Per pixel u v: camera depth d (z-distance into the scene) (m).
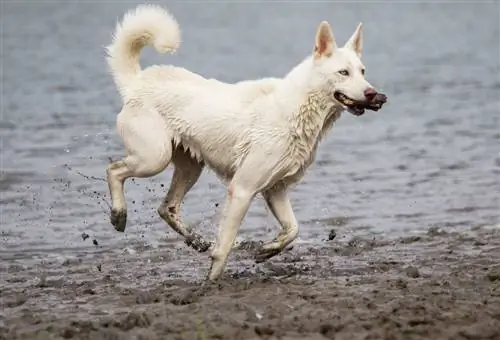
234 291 25.62
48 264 31.41
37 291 27.05
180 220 30.66
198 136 28.06
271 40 124.62
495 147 54.50
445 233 34.78
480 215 38.50
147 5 29.88
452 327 21.58
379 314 22.45
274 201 28.28
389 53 110.81
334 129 62.59
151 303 24.77
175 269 30.23
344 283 26.41
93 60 102.75
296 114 26.80
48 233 36.19
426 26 145.62
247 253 32.28
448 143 56.38
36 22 155.50
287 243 28.27
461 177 46.34
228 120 27.50
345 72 26.62
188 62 100.00
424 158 51.66
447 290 25.06
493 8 180.12
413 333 21.14
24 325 22.70
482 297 24.22
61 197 42.34
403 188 44.06
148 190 43.94
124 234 35.94
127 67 29.48
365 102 26.50
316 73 26.75
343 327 21.58
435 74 91.06
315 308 23.27
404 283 25.95
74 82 85.69
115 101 74.12
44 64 99.38
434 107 71.44
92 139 57.97
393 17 163.38
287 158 27.08
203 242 30.44
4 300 25.81
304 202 41.38
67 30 140.38
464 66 96.81
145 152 28.64
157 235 35.75
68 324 22.34
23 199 42.06
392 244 33.22
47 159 51.72
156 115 28.64
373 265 29.27
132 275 29.42
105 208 40.28
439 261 29.78
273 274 28.48
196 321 22.16
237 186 27.27
